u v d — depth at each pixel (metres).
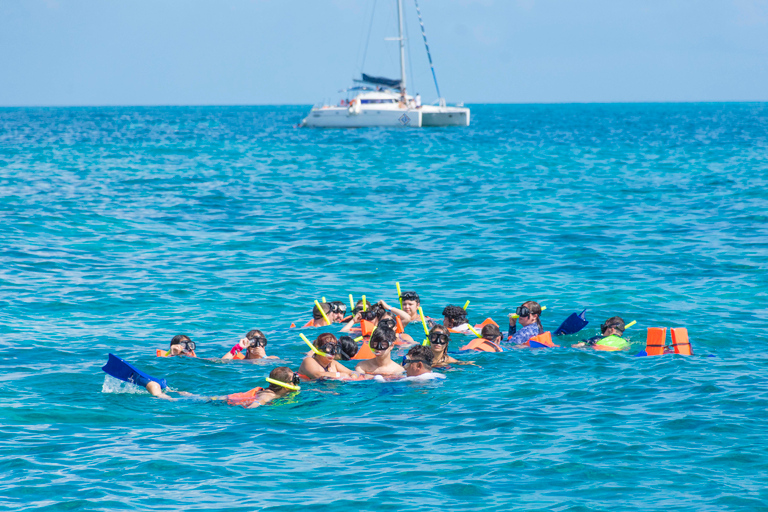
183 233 45.94
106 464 14.95
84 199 59.72
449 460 15.08
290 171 86.94
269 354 23.62
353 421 17.53
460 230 47.09
